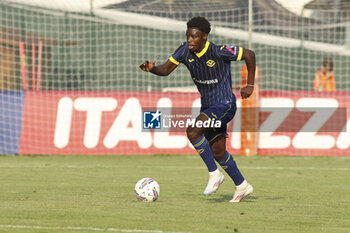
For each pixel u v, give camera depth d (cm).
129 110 4481
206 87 2067
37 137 4462
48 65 6059
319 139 4450
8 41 5747
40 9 5762
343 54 6425
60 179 2956
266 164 3856
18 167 3578
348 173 3338
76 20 6159
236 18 6053
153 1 5672
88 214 1834
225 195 2381
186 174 3244
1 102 4431
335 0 5778
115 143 4475
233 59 2022
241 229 1611
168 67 2080
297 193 2461
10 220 1717
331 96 4456
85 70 5991
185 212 1895
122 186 2659
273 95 4500
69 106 4484
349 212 1947
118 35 6262
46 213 1848
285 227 1655
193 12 5859
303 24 6178
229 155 2122
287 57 6025
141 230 1566
